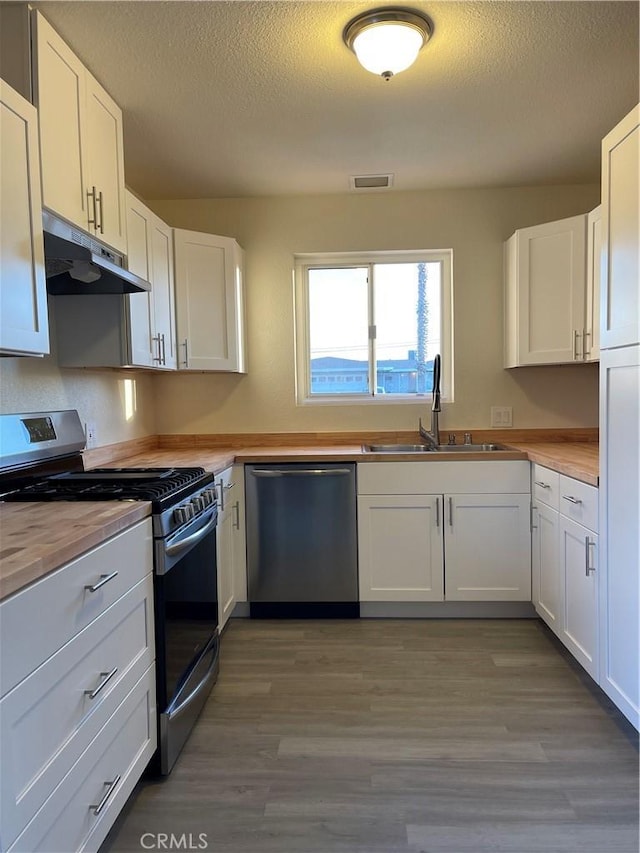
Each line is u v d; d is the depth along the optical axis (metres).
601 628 1.89
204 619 2.03
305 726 1.89
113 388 2.75
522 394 3.26
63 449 2.10
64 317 2.28
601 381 1.85
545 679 2.18
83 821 1.18
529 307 2.92
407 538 2.78
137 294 2.35
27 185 1.48
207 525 2.02
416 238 3.24
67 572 1.12
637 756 1.70
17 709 0.95
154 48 1.81
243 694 2.10
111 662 1.33
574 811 1.49
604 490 1.84
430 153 2.69
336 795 1.56
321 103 2.19
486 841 1.39
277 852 1.37
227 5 1.62
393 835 1.42
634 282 1.62
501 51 1.87
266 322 3.32
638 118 1.59
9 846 0.92
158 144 2.54
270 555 2.82
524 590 2.73
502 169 2.91
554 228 2.83
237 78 2.00
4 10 1.58
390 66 1.82
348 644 2.53
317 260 3.40
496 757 1.71
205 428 3.36
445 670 2.26
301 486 2.79
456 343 3.27
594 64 1.96
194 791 1.58
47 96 1.63
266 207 3.27
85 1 1.59
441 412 3.30
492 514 2.74
